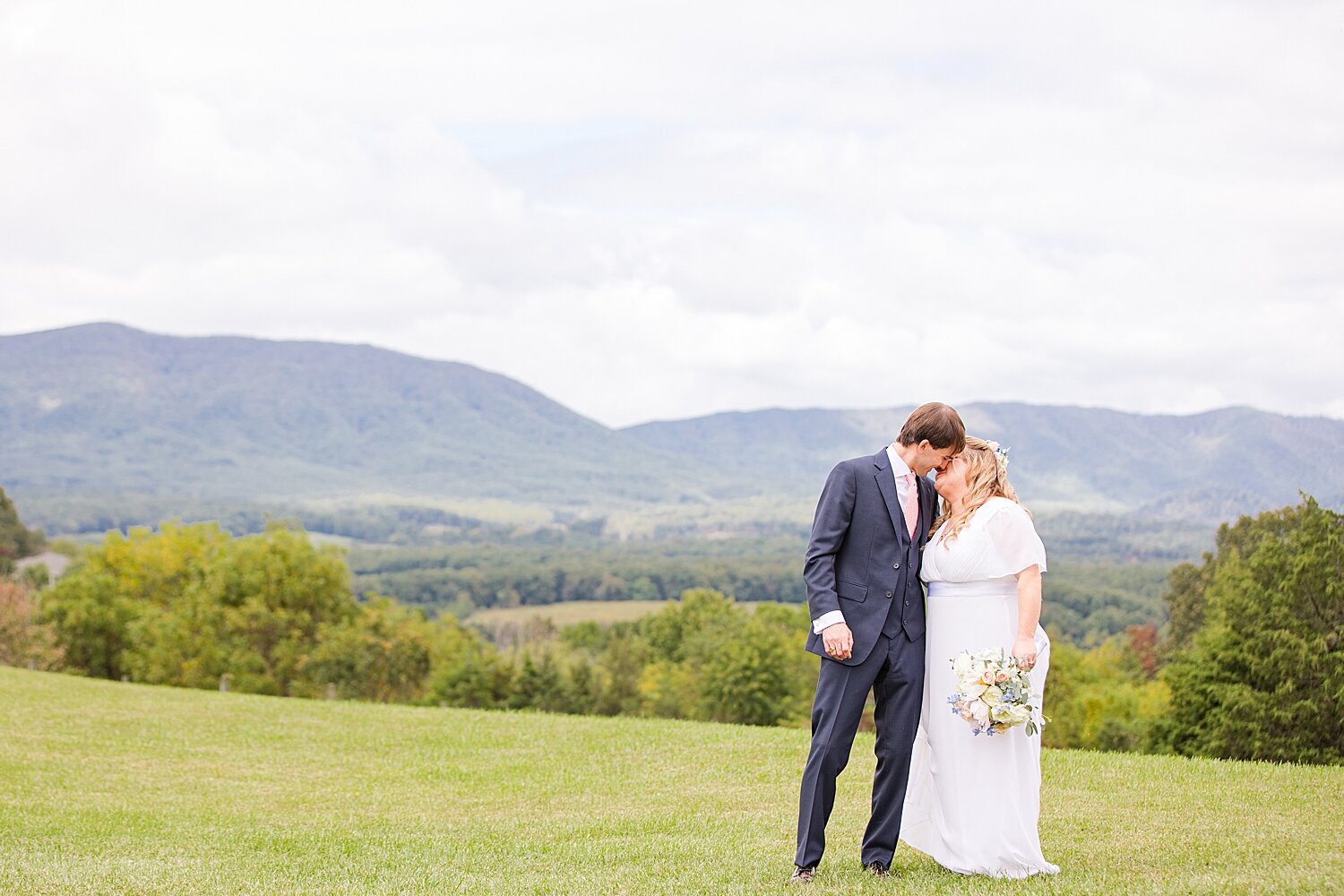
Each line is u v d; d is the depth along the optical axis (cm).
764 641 6481
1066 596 12912
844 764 642
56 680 2245
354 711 1812
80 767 1355
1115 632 11544
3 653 4978
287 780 1279
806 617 7794
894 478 641
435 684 6500
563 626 14488
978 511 640
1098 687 5688
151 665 5491
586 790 1150
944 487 662
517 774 1262
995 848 629
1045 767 1124
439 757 1394
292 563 5934
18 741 1523
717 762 1277
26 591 5809
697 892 630
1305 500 2364
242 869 775
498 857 813
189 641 5562
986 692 611
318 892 671
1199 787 1002
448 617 8200
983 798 632
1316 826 802
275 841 907
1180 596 6059
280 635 5834
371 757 1410
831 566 637
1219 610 2592
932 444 633
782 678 6481
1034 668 633
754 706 6425
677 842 838
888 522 635
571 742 1462
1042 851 734
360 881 730
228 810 1101
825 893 595
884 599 632
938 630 646
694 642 8081
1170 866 661
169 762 1388
